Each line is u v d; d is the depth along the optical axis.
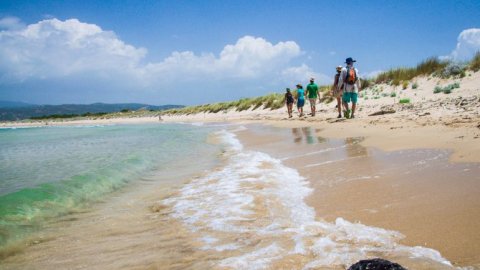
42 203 4.66
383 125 9.79
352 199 3.81
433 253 2.43
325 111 18.70
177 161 8.02
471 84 15.86
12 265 2.90
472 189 3.53
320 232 3.02
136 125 31.62
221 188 5.03
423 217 3.05
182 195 4.85
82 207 4.56
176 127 23.52
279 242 2.88
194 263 2.66
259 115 26.45
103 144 12.80
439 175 4.19
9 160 9.23
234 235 3.17
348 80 12.87
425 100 15.04
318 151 7.28
